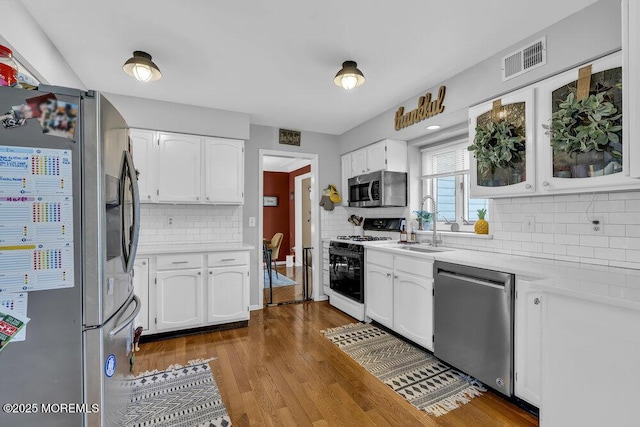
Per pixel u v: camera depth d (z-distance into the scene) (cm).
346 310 358
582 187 175
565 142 176
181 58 229
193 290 297
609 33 164
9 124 105
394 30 196
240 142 347
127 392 156
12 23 158
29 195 107
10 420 105
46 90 109
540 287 142
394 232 380
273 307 389
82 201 113
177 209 340
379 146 353
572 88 179
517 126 208
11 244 105
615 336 119
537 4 172
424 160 359
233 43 210
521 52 206
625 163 137
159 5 171
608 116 160
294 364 236
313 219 434
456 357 216
